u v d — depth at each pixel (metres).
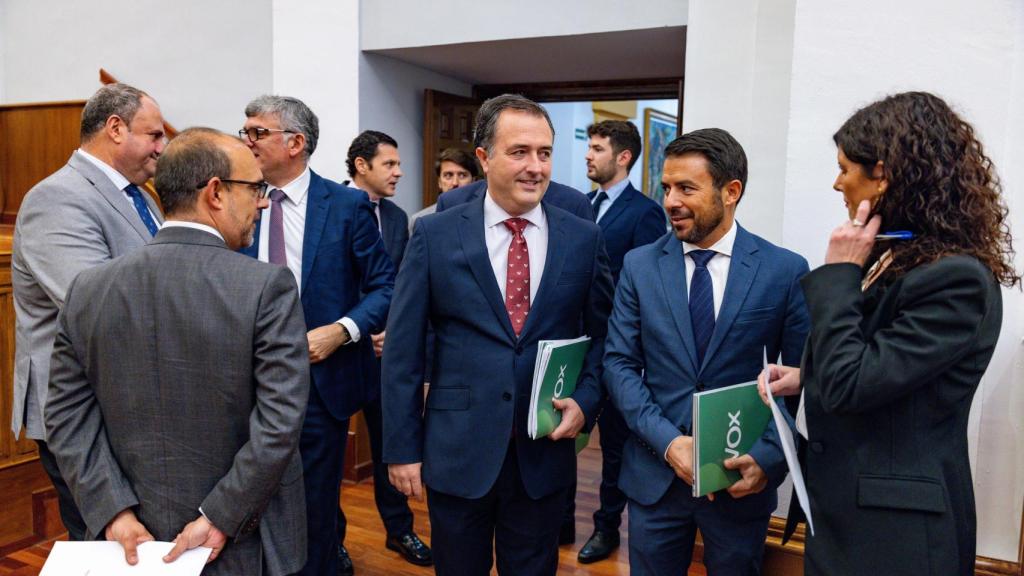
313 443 2.23
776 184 3.03
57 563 1.35
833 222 2.49
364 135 3.46
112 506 1.38
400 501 3.06
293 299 1.43
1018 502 2.33
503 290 1.82
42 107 4.89
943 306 1.19
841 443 1.32
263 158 2.23
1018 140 2.26
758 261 1.81
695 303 1.82
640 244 3.32
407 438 1.80
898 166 1.26
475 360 1.78
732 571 1.78
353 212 2.35
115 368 1.38
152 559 1.35
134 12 4.94
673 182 1.77
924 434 1.27
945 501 1.25
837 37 2.43
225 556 1.41
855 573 1.29
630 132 3.46
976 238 1.25
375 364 2.46
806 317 1.79
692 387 1.78
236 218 1.46
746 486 1.68
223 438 1.40
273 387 1.37
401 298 1.82
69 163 2.10
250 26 4.55
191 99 4.79
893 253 1.28
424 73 4.57
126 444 1.41
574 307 1.85
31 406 2.03
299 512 1.54
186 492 1.40
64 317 1.43
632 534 1.88
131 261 1.41
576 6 3.60
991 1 2.24
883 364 1.21
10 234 4.31
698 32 3.19
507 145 1.70
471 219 1.82
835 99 2.45
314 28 4.11
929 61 2.32
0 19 5.57
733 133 3.14
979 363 1.24
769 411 1.70
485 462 1.76
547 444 1.82
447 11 3.86
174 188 1.41
